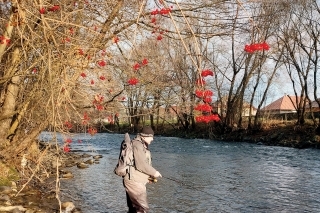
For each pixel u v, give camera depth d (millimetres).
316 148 25359
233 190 11227
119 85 9992
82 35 8836
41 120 10641
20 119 11609
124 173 6617
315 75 29906
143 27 8289
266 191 11148
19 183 10539
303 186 11938
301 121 32531
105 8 8492
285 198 10250
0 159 10734
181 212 8727
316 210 9047
